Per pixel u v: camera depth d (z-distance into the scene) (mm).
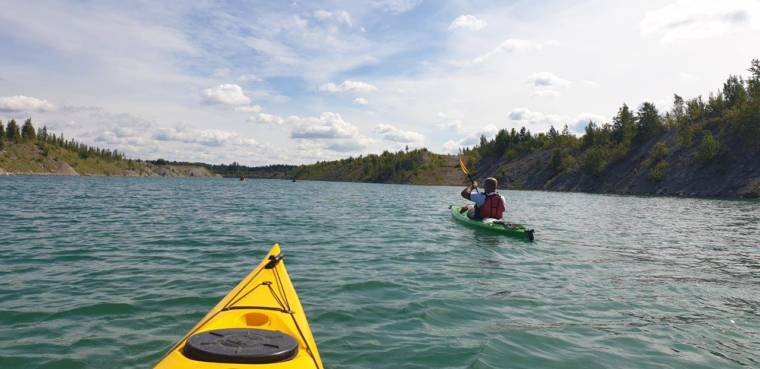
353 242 10859
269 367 3170
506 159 115062
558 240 11781
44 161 164000
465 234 12398
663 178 56094
